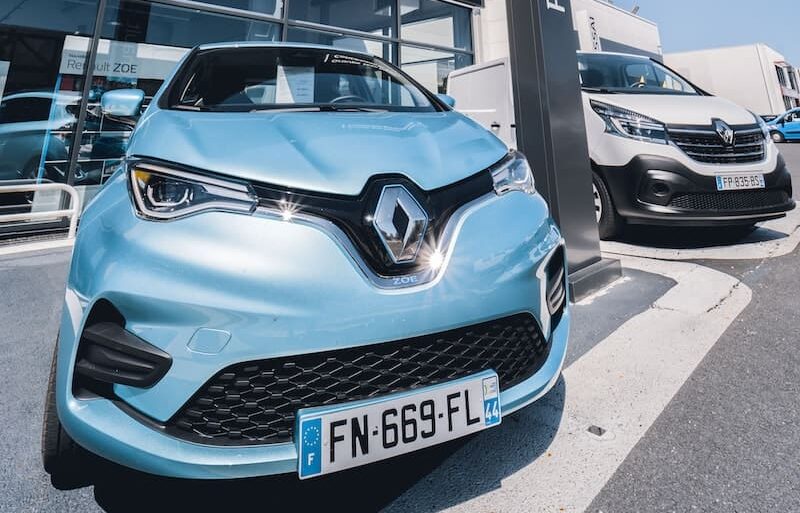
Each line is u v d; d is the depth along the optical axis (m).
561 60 2.44
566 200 2.39
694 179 2.89
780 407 1.37
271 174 0.99
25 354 1.89
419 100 1.93
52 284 2.80
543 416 1.38
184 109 1.46
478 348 1.05
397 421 0.95
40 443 1.32
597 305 2.23
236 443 0.89
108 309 0.93
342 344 0.90
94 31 4.68
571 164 2.45
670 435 1.26
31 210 4.46
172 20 5.06
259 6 5.53
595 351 1.76
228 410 0.89
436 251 1.01
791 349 1.72
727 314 2.05
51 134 4.57
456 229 1.05
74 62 4.63
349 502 1.08
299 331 0.88
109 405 0.91
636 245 3.34
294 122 1.28
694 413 1.36
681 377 1.56
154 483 1.16
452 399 1.00
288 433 0.91
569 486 1.09
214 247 0.90
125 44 4.83
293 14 5.78
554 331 1.27
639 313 2.11
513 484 1.11
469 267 1.02
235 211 0.94
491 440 1.29
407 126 1.38
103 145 4.80
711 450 1.20
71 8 4.61
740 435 1.25
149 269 0.88
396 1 6.77
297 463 0.89
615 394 1.47
